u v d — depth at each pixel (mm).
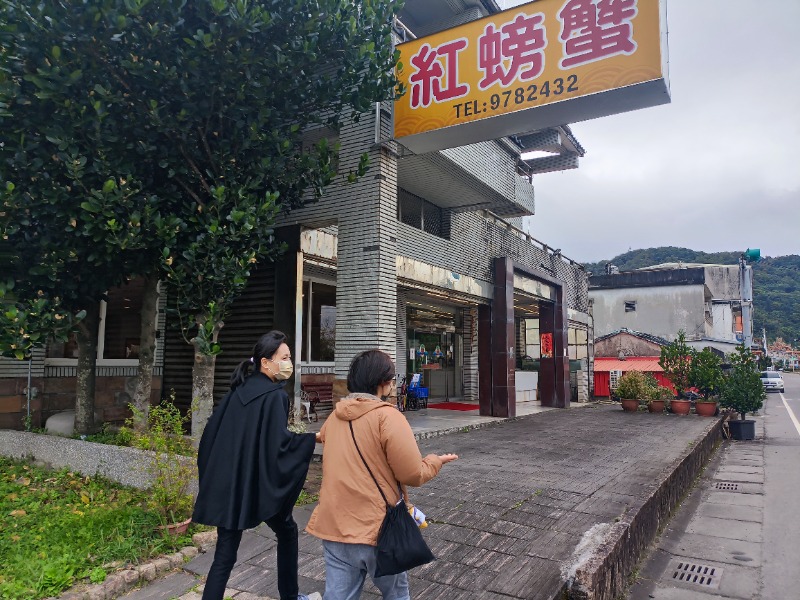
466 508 5645
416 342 16234
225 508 3064
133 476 5477
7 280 5547
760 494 8289
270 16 5754
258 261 7727
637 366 23578
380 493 2574
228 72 5605
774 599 4488
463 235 12789
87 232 5250
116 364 8617
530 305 19016
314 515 2723
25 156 5238
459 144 7984
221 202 5668
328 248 9484
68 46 5074
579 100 6551
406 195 11570
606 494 6188
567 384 17641
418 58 7707
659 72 6117
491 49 7180
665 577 4961
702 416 15359
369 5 6309
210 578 3041
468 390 17312
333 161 6793
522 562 4230
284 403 3281
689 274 36000
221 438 3250
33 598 3516
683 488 8219
